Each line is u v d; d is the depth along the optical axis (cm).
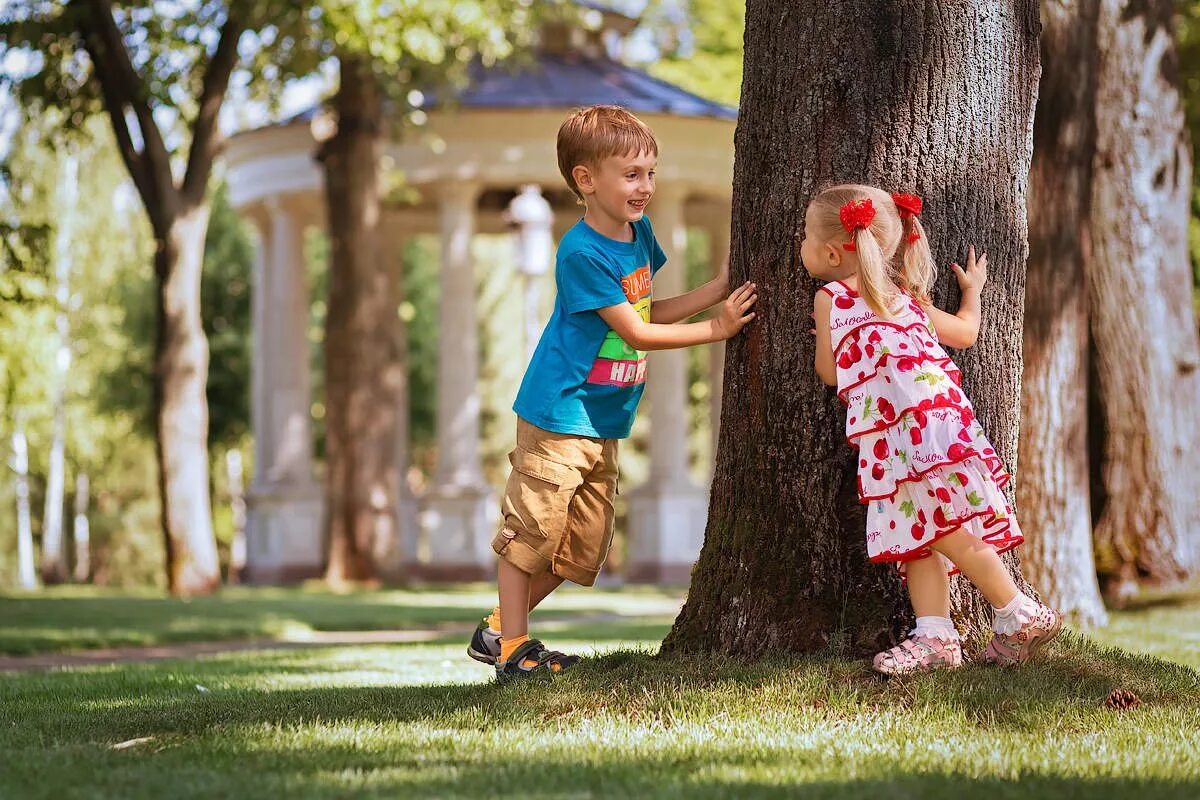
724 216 2617
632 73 2570
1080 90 959
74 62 1772
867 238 403
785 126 446
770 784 291
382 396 2144
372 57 1814
